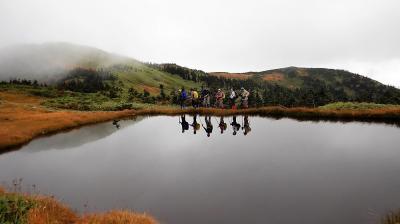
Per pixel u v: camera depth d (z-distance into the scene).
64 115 38.44
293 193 11.35
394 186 11.20
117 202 11.38
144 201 11.40
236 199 11.17
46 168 16.11
